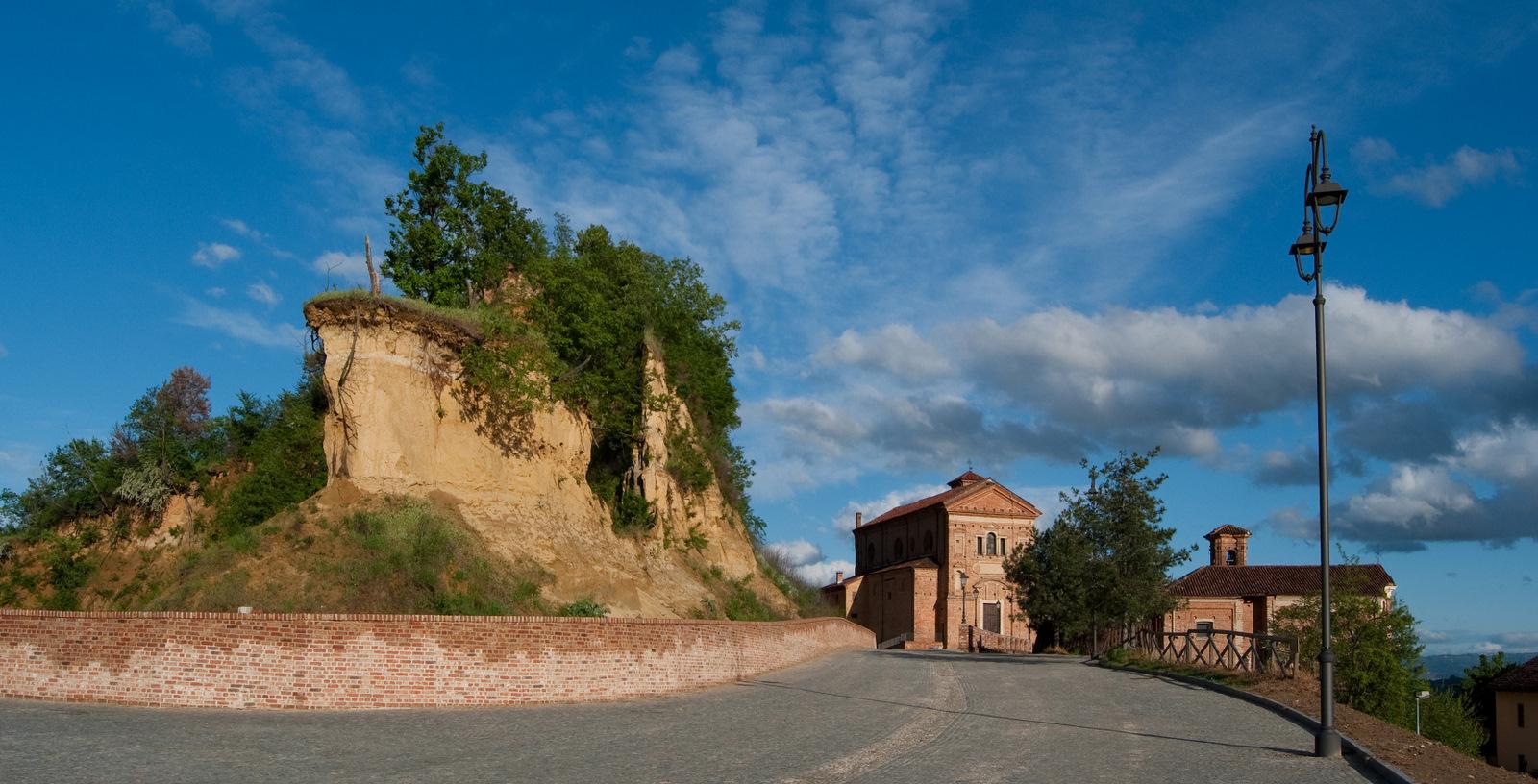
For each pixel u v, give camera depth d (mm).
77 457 41875
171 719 19859
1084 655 50438
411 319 37125
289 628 22516
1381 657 52062
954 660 44438
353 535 32219
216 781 14203
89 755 15531
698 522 53500
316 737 18391
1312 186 19766
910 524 98000
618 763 16703
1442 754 18047
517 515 38406
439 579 31672
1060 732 20547
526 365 40188
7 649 22125
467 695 23672
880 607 96500
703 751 18016
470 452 38188
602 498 47969
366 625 23031
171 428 42531
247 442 43406
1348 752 17984
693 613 42844
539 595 34562
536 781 15016
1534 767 55375
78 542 40406
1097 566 48094
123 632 22031
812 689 29250
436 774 15312
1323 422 19156
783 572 64750
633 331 51406
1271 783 15328
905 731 20688
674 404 53062
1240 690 26906
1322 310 19672
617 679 26250
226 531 39469
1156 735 20094
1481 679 82250
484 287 46281
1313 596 59062
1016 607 89188
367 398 35438
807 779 15633
